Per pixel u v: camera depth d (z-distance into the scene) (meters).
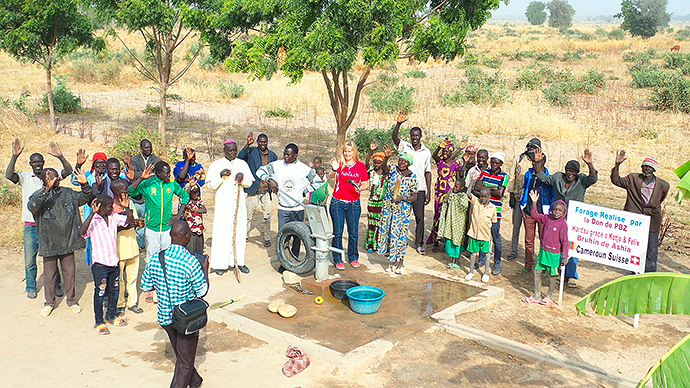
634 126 21.59
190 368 5.29
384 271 8.79
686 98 25.00
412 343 6.43
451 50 11.99
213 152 16.81
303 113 24.80
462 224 8.71
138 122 21.80
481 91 26.81
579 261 9.70
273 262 9.16
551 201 8.56
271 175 8.86
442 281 8.38
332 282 7.82
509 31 92.25
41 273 8.70
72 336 6.64
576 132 20.31
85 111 23.86
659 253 9.95
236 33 13.81
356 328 6.74
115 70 33.03
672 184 14.45
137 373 5.79
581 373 5.87
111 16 15.33
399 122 9.42
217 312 7.07
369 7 10.81
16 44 17.83
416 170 9.45
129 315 7.29
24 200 7.43
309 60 11.04
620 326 7.07
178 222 5.30
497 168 8.67
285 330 6.65
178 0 14.77
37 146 16.97
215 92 29.70
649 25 80.31
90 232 6.62
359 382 5.64
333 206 8.77
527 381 5.74
